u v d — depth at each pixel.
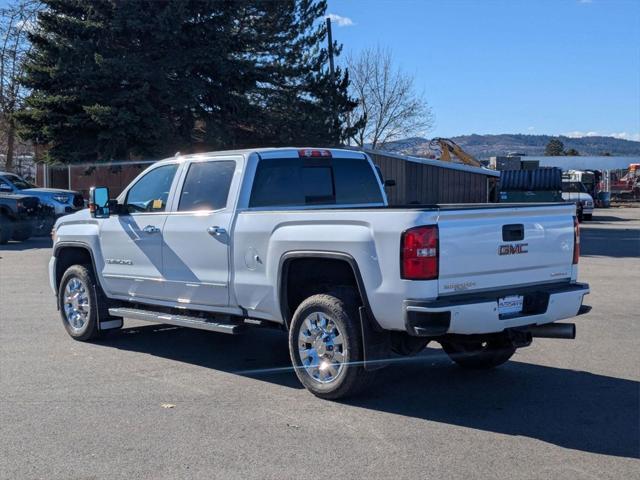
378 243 5.76
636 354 8.03
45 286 13.21
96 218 8.42
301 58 30.27
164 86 25.33
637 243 23.84
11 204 21.95
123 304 8.55
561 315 6.41
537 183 29.89
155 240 7.64
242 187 6.98
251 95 29.70
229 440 5.32
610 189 62.50
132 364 7.60
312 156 7.61
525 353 8.12
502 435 5.44
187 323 7.36
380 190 8.27
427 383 6.91
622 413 5.98
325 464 4.87
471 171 29.84
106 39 25.81
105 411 6.00
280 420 5.77
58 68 24.45
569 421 5.77
